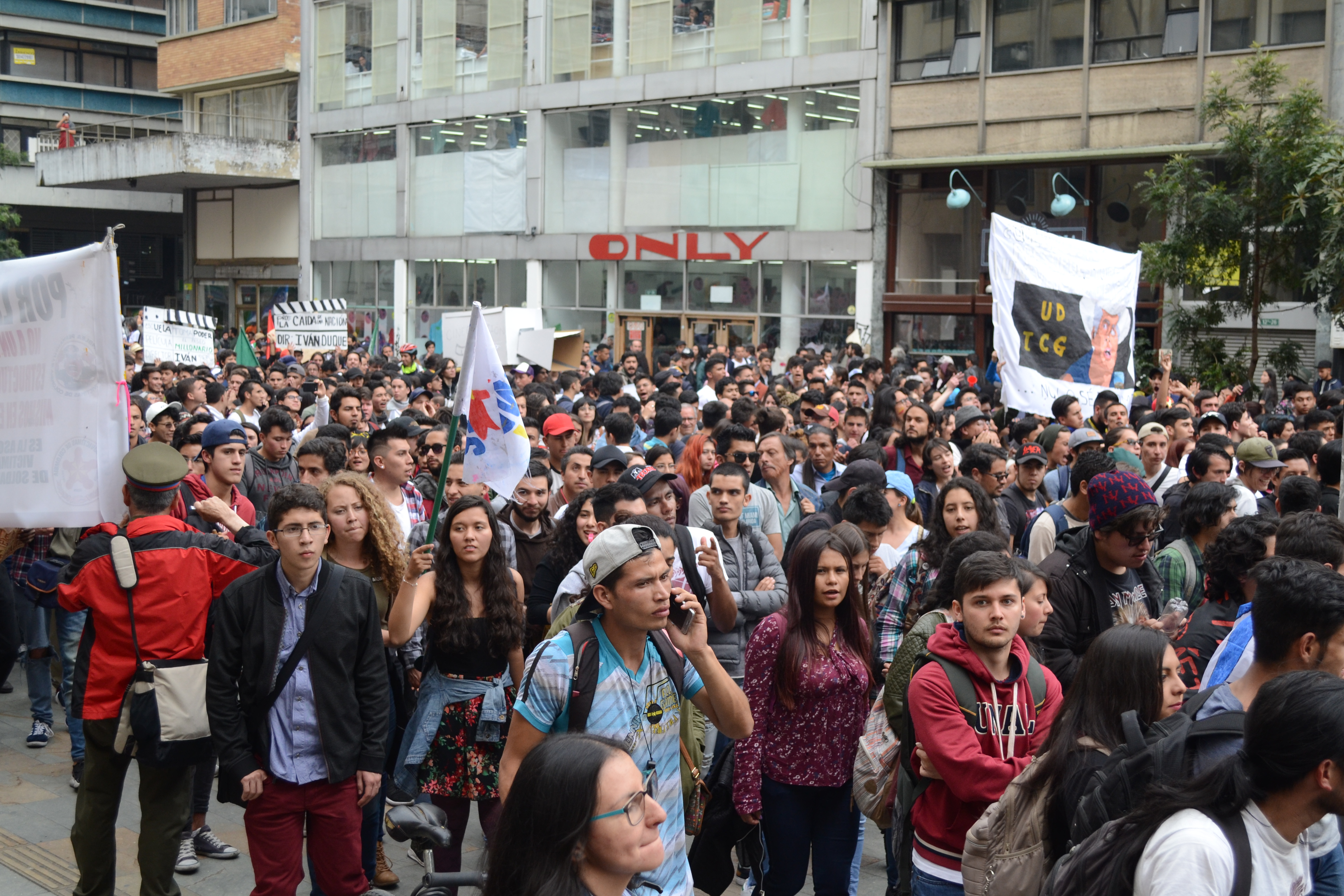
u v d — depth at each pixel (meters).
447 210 32.12
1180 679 3.67
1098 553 5.11
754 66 25.55
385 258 33.72
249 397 11.73
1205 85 19.98
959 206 22.06
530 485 6.43
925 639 4.38
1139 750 3.00
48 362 5.27
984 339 23.22
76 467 5.25
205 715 4.86
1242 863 2.58
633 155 28.08
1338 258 14.45
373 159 34.00
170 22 39.53
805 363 16.73
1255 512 6.98
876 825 5.22
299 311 22.17
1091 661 3.42
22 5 44.69
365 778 4.68
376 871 5.74
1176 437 9.18
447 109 31.53
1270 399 16.02
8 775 7.17
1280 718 2.56
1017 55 22.09
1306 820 2.64
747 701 3.92
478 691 5.05
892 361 21.17
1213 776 2.67
